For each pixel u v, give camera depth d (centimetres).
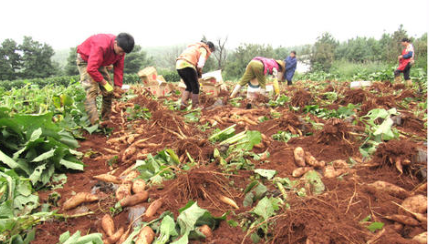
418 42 1905
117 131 498
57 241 213
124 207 247
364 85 915
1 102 541
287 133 441
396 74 1037
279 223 198
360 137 381
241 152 338
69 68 4222
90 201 259
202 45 648
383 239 181
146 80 868
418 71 1391
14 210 237
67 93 702
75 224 236
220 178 274
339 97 736
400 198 241
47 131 338
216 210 242
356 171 296
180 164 322
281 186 262
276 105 716
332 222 181
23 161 300
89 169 350
